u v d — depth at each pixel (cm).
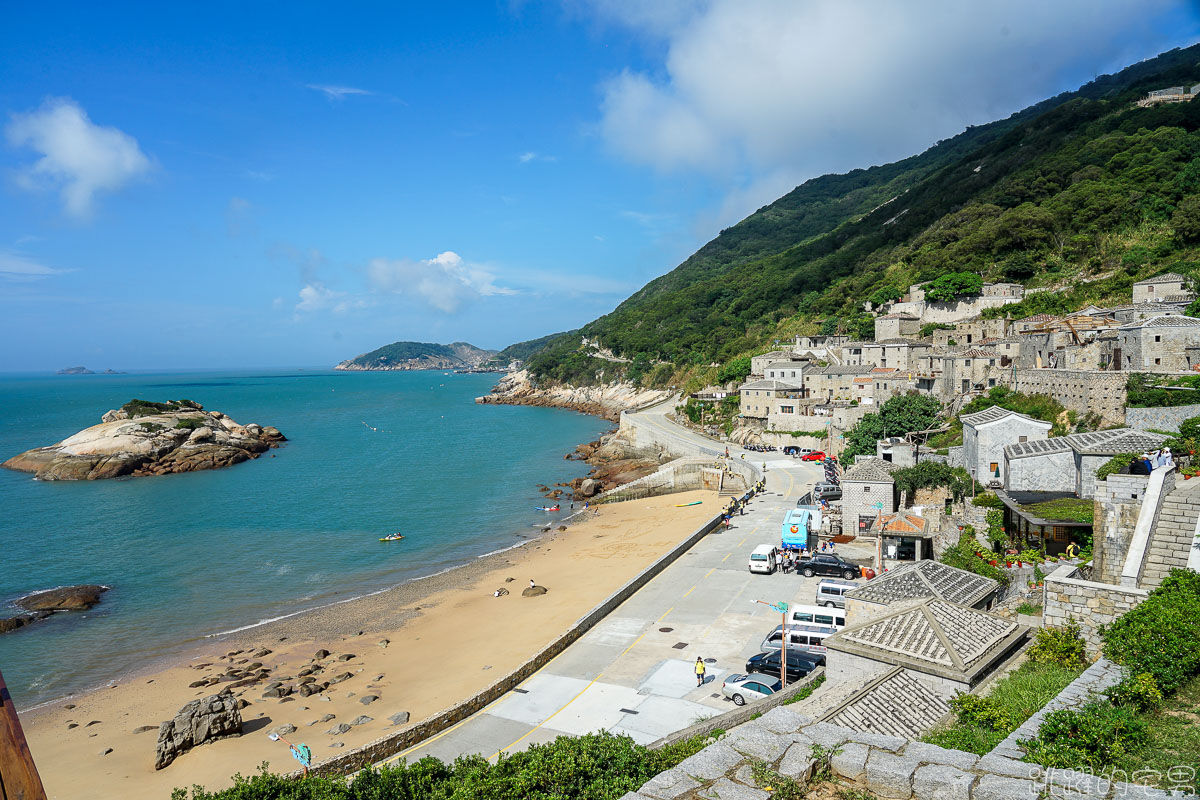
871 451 7038
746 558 5166
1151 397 4762
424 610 5084
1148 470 2941
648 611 4212
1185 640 1494
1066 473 3919
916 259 13338
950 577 2605
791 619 3538
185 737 3200
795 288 17775
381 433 16175
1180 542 2014
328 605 5303
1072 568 2288
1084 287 9112
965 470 5122
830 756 1136
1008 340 7362
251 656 4397
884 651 2066
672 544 6303
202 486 10025
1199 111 11956
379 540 7181
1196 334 5278
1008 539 3644
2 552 6744
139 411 13025
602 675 3366
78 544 7019
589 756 1683
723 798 1037
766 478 7956
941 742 1592
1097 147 12625
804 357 11169
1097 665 1591
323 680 3984
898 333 10306
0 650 4544
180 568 6250
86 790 2917
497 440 14750
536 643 4228
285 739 3241
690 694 3103
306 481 10356
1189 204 9331
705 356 17075
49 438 15200
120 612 5206
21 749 455
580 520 7931
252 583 5853
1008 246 11400
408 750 2755
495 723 2948
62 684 4056
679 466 8931
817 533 5216
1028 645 2136
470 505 8762
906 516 4600
